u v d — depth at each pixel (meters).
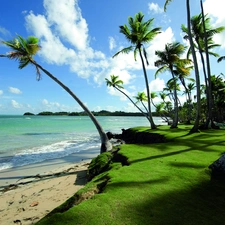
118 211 4.00
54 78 15.89
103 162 9.82
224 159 6.17
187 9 16.58
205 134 16.38
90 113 15.55
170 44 24.38
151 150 10.25
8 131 34.81
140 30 22.09
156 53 24.75
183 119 56.16
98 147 21.50
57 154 16.80
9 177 10.36
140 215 3.87
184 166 6.99
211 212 4.07
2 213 6.19
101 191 5.36
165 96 45.97
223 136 15.05
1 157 15.19
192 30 23.11
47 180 9.66
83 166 12.24
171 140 13.98
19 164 13.14
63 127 49.81
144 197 4.61
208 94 21.80
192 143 12.12
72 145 22.44
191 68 26.92
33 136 29.22
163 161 7.75
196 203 4.42
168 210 4.08
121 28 22.81
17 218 5.79
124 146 11.71
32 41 15.79
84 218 3.78
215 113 48.50
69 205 4.99
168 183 5.45
